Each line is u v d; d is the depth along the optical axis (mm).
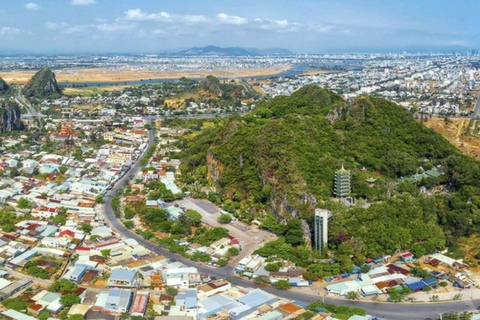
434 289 179000
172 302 166250
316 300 172000
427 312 163750
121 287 177125
